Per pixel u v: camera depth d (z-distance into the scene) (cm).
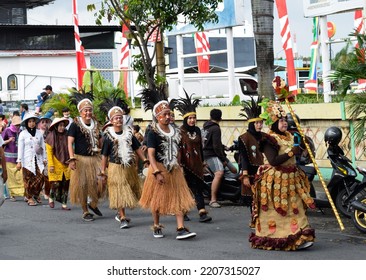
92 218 1602
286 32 2131
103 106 1559
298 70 3528
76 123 1603
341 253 1162
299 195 1180
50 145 1778
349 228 1407
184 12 2269
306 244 1174
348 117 1756
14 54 4581
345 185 1488
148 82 2339
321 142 1867
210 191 1781
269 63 2030
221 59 3938
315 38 2562
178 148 1340
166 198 1309
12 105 4503
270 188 1180
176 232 1401
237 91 2969
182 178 1325
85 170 1588
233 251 1197
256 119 1416
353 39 1869
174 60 3994
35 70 4612
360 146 1759
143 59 2350
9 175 2002
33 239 1368
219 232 1400
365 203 1323
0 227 1529
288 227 1180
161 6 2223
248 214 1631
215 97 2500
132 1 2220
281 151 1172
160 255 1184
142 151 1583
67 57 4681
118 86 2877
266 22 2020
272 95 2020
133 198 1462
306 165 1641
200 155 1523
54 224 1554
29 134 1908
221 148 1733
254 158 1412
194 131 1524
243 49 3981
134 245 1278
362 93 1448
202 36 2978
